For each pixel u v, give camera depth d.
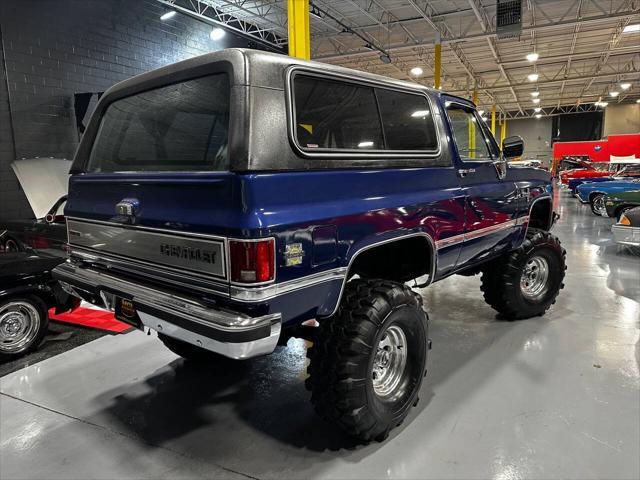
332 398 2.10
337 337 2.10
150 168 2.23
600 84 22.89
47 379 3.08
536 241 3.80
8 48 6.58
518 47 15.21
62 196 4.76
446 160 2.84
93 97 7.29
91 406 2.72
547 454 2.17
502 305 3.82
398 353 2.44
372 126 2.38
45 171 4.85
